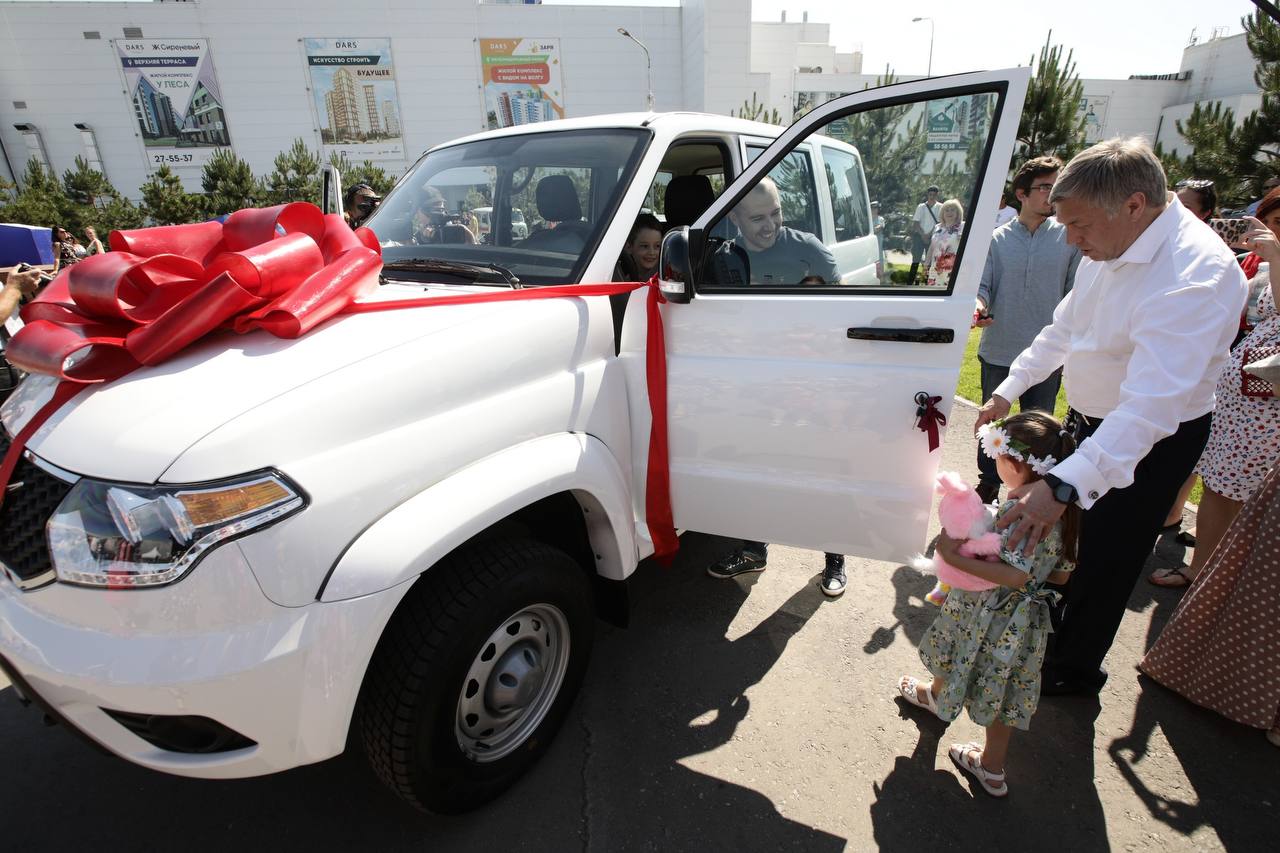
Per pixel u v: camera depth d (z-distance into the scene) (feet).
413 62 83.76
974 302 6.09
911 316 6.31
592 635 7.34
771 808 6.73
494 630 5.97
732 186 6.87
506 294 6.50
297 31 80.74
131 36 78.48
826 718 7.92
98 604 4.51
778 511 7.27
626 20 86.22
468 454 5.70
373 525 5.03
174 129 82.43
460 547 6.11
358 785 7.05
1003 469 6.51
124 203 60.23
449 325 5.90
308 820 6.63
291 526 4.60
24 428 5.03
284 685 4.63
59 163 82.07
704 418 7.28
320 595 4.74
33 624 4.77
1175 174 39.14
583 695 8.27
